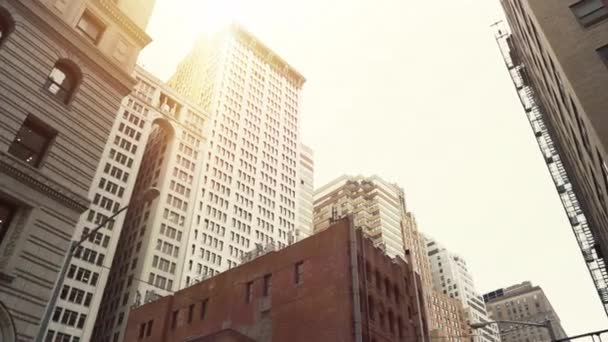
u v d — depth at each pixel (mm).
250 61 166875
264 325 42625
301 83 188875
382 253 48406
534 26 31141
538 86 49469
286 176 152375
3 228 20625
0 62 22156
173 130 122188
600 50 23875
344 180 198375
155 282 97500
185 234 108000
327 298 39938
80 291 84625
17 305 19500
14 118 21953
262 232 128750
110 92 27703
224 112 141750
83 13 28016
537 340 197125
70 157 24016
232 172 131500
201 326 47625
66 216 22859
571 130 32719
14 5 23672
